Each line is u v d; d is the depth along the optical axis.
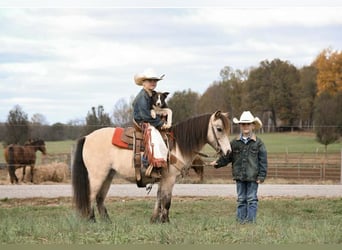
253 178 10.76
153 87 10.81
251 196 10.82
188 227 9.27
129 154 10.81
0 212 14.94
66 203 17.62
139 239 8.31
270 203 16.70
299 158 34.59
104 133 11.23
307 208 15.62
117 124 34.41
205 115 11.03
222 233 8.73
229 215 14.27
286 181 25.48
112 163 11.02
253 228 9.27
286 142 62.41
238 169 10.88
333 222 11.66
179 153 10.90
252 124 10.99
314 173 30.48
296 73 83.88
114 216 13.28
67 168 26.80
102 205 11.41
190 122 11.00
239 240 8.25
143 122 10.73
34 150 25.67
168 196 10.89
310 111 80.56
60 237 8.38
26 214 14.41
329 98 68.19
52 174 26.08
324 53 79.12
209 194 19.66
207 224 9.66
